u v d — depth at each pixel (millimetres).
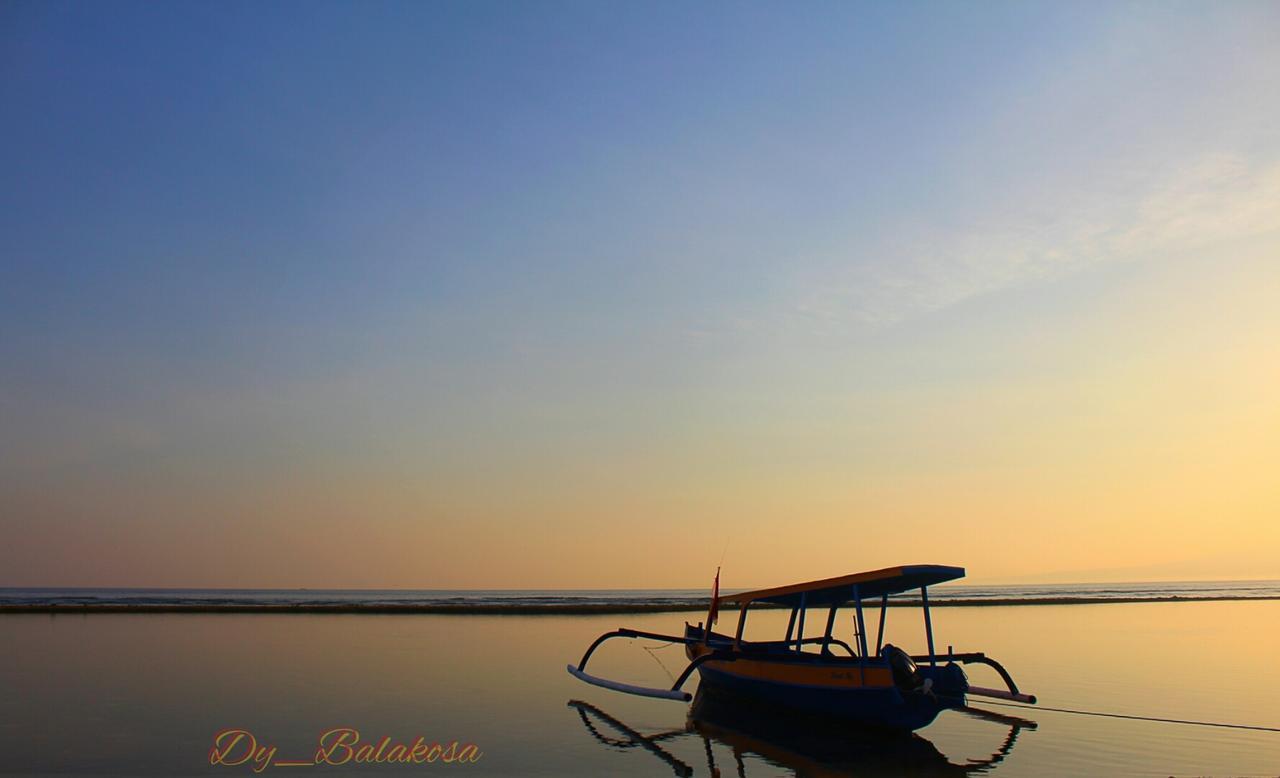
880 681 16562
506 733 17203
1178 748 16297
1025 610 66312
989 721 19062
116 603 62625
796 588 19844
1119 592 128875
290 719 17906
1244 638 39094
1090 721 18984
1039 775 14266
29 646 31375
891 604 73938
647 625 47688
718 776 14148
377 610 56844
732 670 21766
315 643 34438
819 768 14766
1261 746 16375
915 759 15461
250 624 44438
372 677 24453
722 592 166000
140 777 13422
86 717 17844
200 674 24469
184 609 54531
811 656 20109
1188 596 99625
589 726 18219
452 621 48656
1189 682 24688
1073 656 31516
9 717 17750
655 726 18438
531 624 47000
